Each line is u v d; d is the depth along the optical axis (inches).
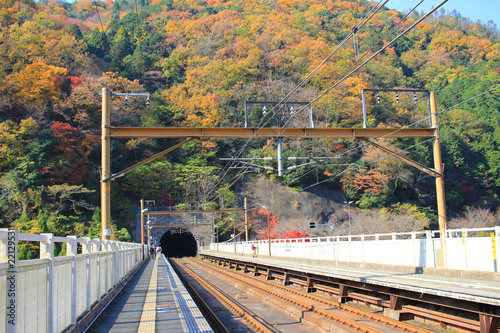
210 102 3363.7
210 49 4111.7
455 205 2829.7
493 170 2930.6
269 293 684.1
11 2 3491.6
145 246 1756.9
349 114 3002.0
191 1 5251.0
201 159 3139.8
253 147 3336.6
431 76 3722.9
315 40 3912.4
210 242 2738.7
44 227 1768.0
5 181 2065.7
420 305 445.7
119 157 2753.4
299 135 681.6
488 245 478.6
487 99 3171.8
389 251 671.1
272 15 4453.7
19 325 185.0
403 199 2844.5
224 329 422.3
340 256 837.8
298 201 2849.4
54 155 2440.9
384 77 3501.5
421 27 4527.6
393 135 665.6
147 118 3176.7
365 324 422.6
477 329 344.5
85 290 331.9
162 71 3976.4
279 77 3587.6
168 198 2893.7
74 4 5191.9
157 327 322.0
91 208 2262.6
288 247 1175.0
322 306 544.1
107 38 3946.9
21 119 2596.0
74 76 3029.0
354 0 5152.6
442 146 2997.0
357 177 2817.4
